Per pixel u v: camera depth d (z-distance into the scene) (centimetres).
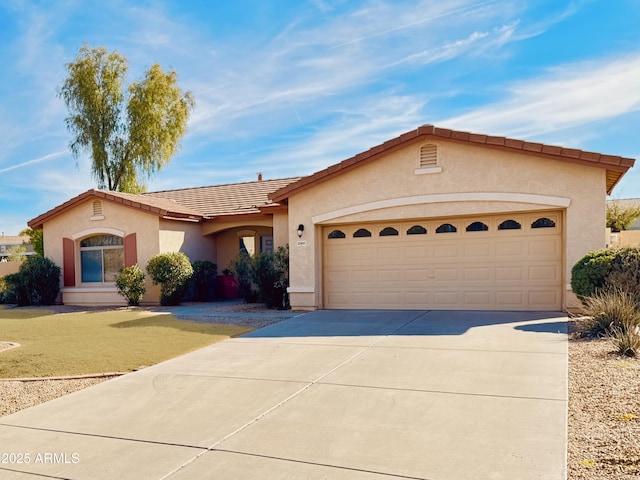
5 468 462
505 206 1269
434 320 1185
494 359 786
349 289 1474
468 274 1349
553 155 1196
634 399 569
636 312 924
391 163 1377
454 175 1312
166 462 463
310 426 538
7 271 2520
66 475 445
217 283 2055
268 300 1587
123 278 1772
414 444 482
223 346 981
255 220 1919
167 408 616
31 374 809
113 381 752
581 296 1102
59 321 1450
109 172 3102
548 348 847
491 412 559
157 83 3073
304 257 1484
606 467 417
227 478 427
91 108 2998
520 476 410
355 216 1420
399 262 1420
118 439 523
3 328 1330
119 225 1878
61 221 1984
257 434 521
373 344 934
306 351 900
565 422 521
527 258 1295
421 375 714
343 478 419
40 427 567
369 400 616
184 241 1934
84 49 3011
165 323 1310
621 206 3544
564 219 1243
